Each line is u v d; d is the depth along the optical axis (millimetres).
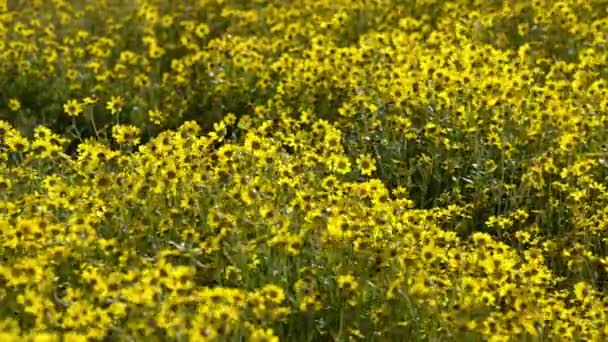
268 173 7992
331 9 13852
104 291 5934
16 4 15844
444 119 9703
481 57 10516
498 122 9414
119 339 5789
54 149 8141
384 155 9508
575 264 7566
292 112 10953
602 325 6453
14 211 7188
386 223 7027
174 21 14352
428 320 6297
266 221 7094
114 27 13609
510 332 6152
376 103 10242
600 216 8078
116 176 7551
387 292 6406
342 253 6836
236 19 14336
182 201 7371
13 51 12133
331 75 10922
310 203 7191
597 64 10961
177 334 5656
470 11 13203
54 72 12211
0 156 8375
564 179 9008
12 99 11617
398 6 13789
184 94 11789
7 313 6078
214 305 5852
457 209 8398
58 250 6457
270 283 6617
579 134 9039
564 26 12164
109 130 11398
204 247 6867
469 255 6785
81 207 7211
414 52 11164
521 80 9703
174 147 8055
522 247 8266
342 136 10016
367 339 6438
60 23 14633
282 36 13102
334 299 6656
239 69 11852
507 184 9039
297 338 6508
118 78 11789
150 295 5785
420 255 6672
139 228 7160
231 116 9719
